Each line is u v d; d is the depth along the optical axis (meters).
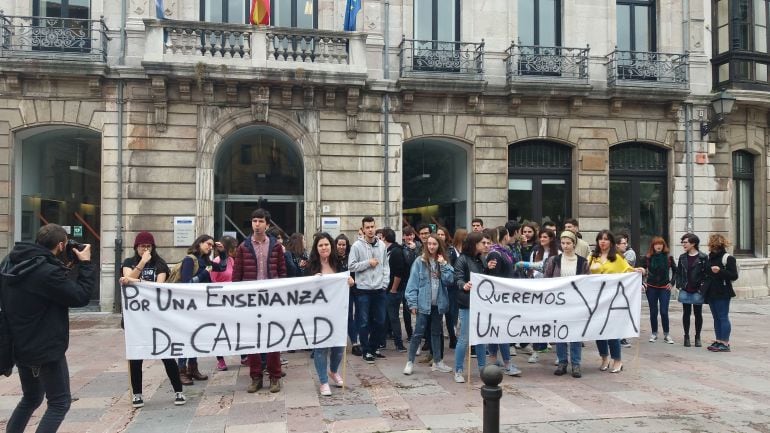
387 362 7.90
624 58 15.27
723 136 15.65
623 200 15.59
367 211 13.88
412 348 7.18
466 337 6.77
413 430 5.05
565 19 15.26
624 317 7.14
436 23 14.76
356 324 8.41
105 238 12.74
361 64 13.47
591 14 15.38
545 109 14.80
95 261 13.73
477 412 5.58
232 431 5.03
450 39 14.84
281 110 13.44
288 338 6.15
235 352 6.04
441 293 7.22
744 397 6.16
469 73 14.25
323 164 13.66
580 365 7.62
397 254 8.88
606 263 7.67
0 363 4.13
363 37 13.55
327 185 13.68
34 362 4.12
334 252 6.88
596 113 15.08
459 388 6.49
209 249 6.90
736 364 7.80
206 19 13.84
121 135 12.80
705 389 6.48
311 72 13.09
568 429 5.10
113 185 12.81
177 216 12.96
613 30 15.45
